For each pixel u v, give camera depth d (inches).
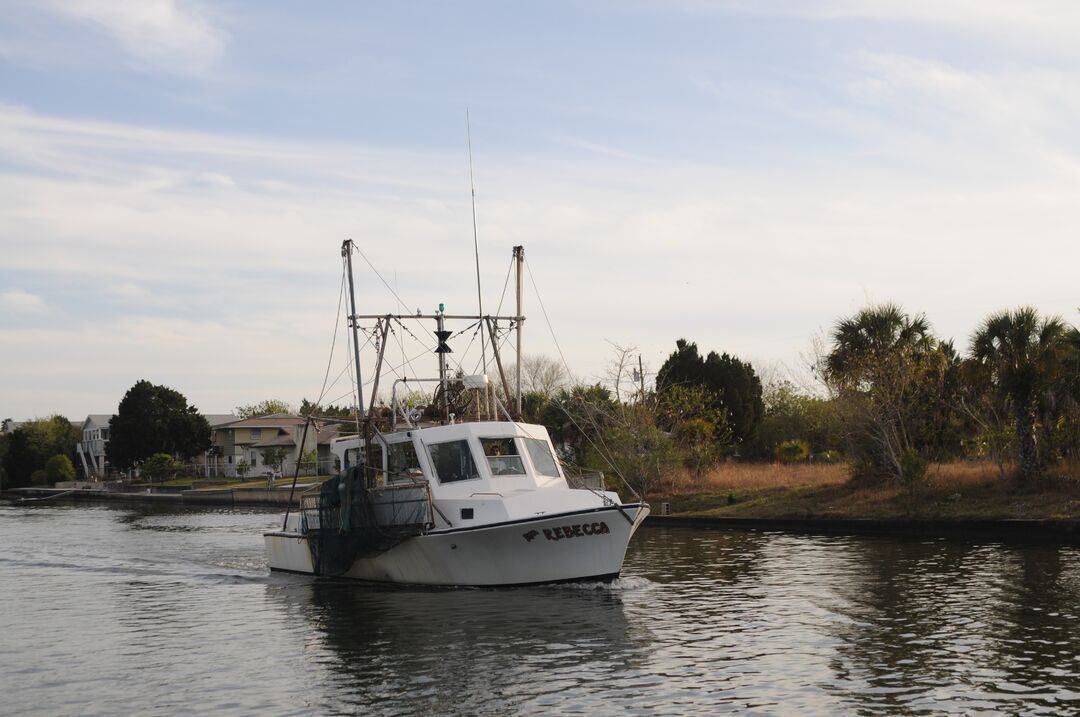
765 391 3550.7
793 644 675.4
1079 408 1432.1
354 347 1042.1
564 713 532.4
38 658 695.1
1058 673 585.3
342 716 536.4
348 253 1042.1
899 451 1632.6
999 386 1435.8
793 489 1747.0
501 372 1077.1
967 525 1320.1
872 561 1077.8
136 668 657.6
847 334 1729.8
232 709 554.6
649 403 2169.0
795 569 1033.5
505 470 967.6
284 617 826.2
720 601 841.5
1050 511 1289.4
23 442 5098.4
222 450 4798.2
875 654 641.0
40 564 1279.5
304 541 1083.3
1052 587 864.9
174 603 925.8
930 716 514.9
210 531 1827.0
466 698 562.6
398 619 785.6
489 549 898.1
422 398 1116.5
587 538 895.1
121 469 4699.8
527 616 781.3
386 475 1005.8
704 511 1711.4
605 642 690.2
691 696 557.6
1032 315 1417.3
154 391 4579.2
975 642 664.4
